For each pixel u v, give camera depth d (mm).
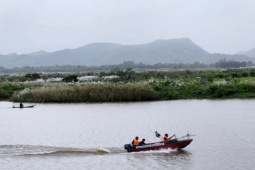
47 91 84000
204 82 92812
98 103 78375
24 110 71125
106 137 44594
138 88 81250
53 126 53062
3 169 31656
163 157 34906
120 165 32625
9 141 43438
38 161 33906
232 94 82312
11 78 145000
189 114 60750
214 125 50375
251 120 53625
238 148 37562
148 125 51844
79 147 39312
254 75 115188
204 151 36750
